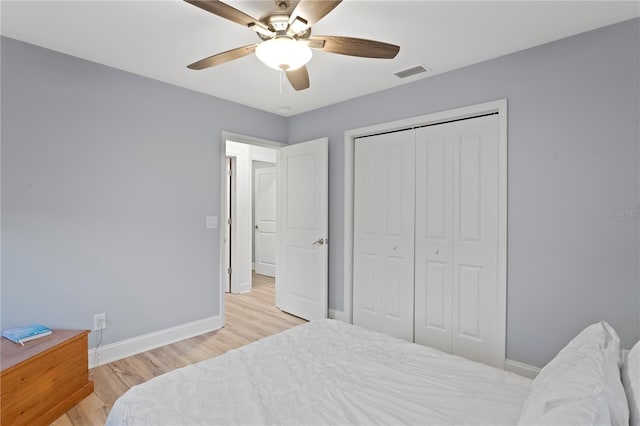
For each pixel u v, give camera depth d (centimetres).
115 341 273
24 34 220
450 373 146
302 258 382
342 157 356
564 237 224
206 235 334
